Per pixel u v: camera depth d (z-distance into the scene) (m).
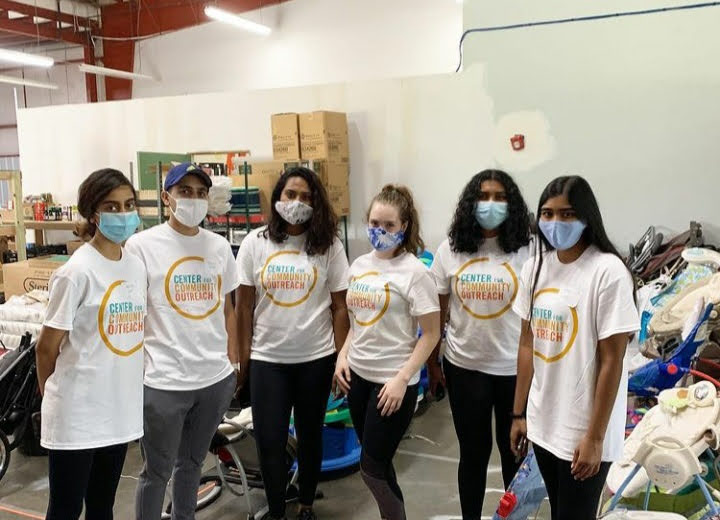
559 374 1.71
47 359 1.85
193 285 2.17
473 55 5.39
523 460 2.29
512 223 2.21
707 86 4.73
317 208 2.54
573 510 1.71
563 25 5.06
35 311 4.01
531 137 5.28
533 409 1.80
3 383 3.29
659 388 2.81
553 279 1.74
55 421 1.86
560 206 1.64
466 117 5.48
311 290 2.54
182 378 2.13
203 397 2.20
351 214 5.98
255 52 9.90
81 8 10.70
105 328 1.89
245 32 9.91
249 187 5.46
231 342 2.47
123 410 1.95
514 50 5.25
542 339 1.75
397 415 2.18
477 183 2.24
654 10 4.79
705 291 3.38
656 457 1.94
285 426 2.55
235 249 5.30
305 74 9.59
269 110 6.25
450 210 5.63
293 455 3.00
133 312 1.98
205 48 10.24
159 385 2.10
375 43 9.04
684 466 1.90
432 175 5.66
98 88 11.25
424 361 2.19
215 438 2.71
